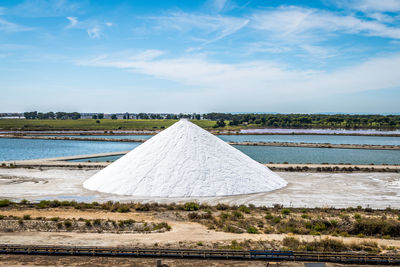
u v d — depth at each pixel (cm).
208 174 3694
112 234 2283
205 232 2331
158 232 2327
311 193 3681
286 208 3005
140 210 2897
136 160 3928
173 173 3669
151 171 3709
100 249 1938
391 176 4869
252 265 1828
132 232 2331
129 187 3578
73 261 1850
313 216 2733
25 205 3020
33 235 2250
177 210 2916
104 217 2617
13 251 1948
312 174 4997
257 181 3834
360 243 2161
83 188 3825
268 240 2183
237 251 1917
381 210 2986
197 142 4062
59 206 2994
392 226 2414
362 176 4847
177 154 3875
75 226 2400
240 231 2348
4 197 3359
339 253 1923
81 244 2084
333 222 2519
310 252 1917
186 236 2247
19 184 4012
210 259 1898
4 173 4788
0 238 2186
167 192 3488
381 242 2219
